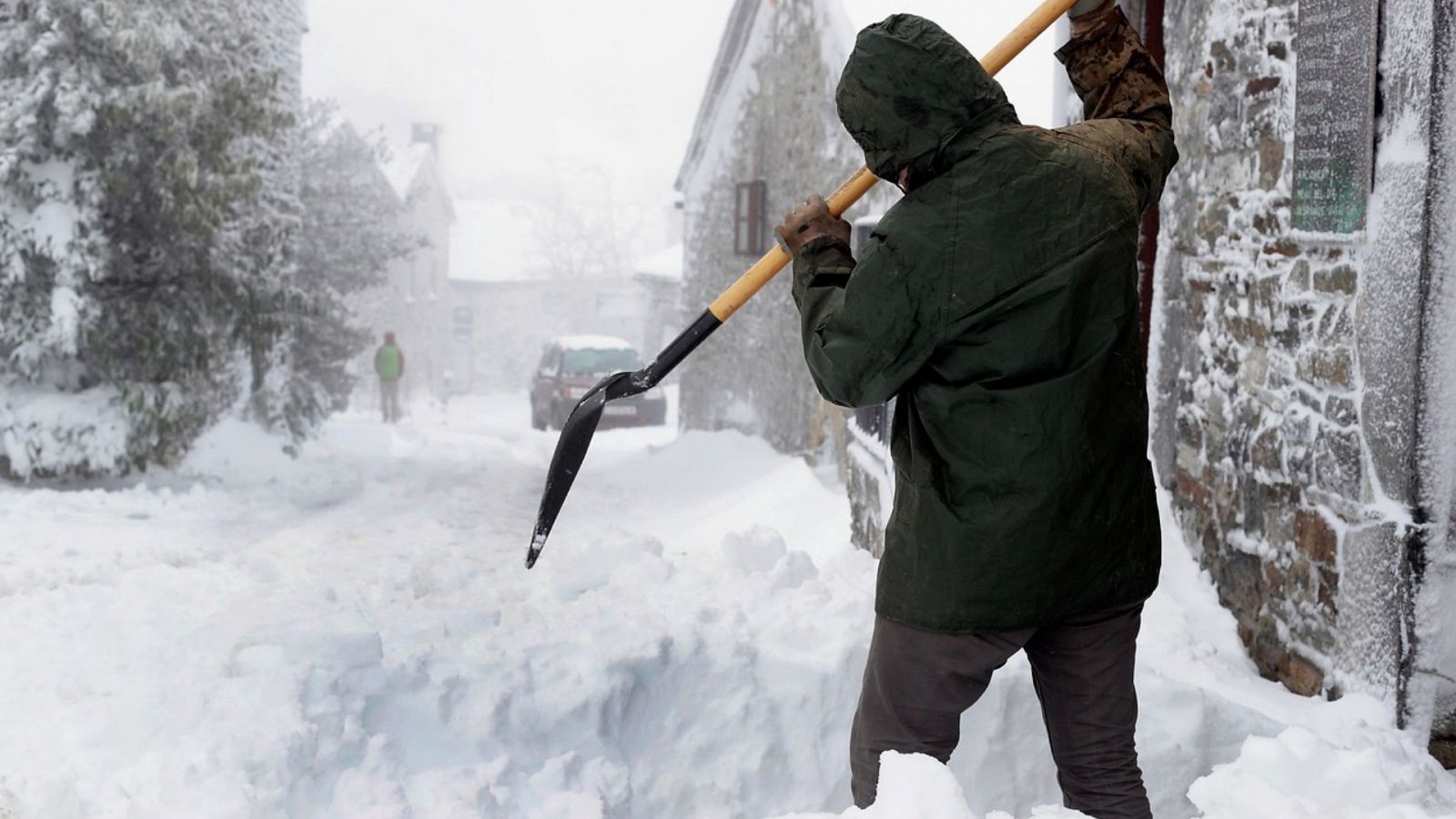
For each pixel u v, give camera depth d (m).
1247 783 2.15
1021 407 2.07
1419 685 3.03
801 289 2.29
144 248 8.60
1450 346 3.00
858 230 8.52
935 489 2.16
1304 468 3.53
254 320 9.23
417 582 4.17
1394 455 3.07
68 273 7.95
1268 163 3.82
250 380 11.90
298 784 2.70
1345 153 3.27
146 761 2.73
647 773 3.16
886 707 2.29
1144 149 2.29
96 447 8.09
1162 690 3.11
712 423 13.89
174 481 8.57
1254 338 3.91
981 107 2.14
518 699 3.12
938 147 2.12
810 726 3.22
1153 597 4.20
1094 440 2.11
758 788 3.17
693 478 9.83
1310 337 3.52
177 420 8.34
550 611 3.63
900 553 2.23
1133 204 2.19
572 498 8.52
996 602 2.12
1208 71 4.33
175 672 3.23
